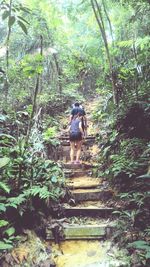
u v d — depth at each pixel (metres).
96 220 4.22
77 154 6.26
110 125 6.37
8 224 3.62
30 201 3.89
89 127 8.33
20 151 4.21
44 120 8.41
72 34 11.67
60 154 6.82
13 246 3.47
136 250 3.37
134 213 3.81
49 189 4.38
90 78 11.77
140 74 6.52
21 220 3.79
